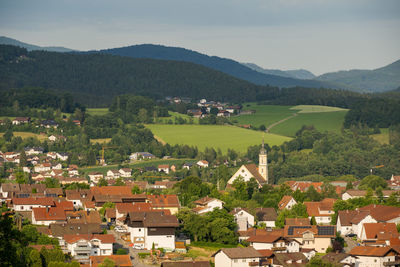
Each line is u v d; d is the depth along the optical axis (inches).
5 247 4813.0
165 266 7180.1
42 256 6894.7
